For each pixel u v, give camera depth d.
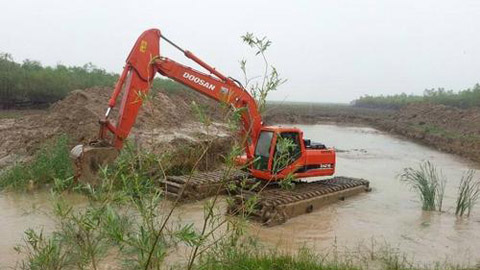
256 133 11.36
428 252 8.09
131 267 4.77
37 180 11.46
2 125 16.73
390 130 41.88
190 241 3.85
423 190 11.57
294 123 48.78
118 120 10.02
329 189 11.77
